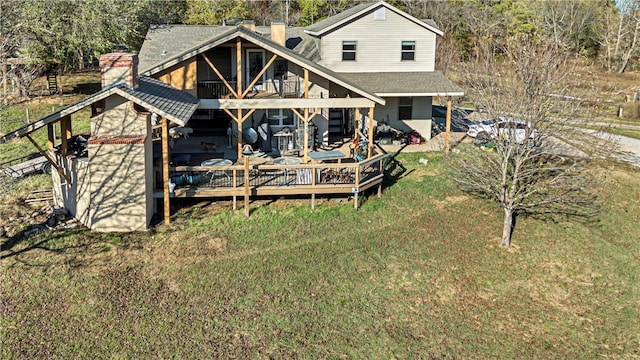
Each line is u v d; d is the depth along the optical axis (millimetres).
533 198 19250
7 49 21359
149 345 11766
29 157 23516
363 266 15359
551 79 16734
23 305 12891
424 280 14953
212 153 21516
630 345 12898
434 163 23906
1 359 11094
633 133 32750
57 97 34438
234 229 16984
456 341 12594
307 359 11602
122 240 16047
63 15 31734
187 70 21125
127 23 35031
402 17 27531
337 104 20234
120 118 16250
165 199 16859
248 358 11516
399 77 27219
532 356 12281
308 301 13633
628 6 58875
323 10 58688
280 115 23047
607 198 20922
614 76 52406
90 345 11672
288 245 16266
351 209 18719
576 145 23422
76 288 13648
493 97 16891
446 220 18484
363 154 21531
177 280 14258
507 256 16547
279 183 18438
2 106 18797
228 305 13289
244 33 19438
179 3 50781
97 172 16250
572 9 56906
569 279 15656
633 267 16422
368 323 12984
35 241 15789
